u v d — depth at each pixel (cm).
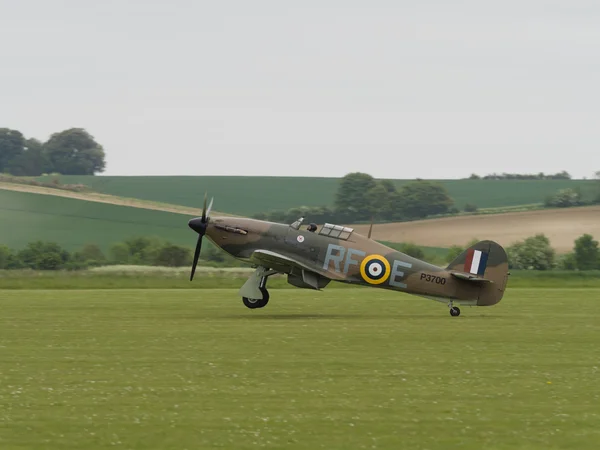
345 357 6372
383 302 11975
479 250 9850
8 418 4388
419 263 9869
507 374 5688
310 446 3897
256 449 3850
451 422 4338
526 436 4081
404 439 4019
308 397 4897
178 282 16712
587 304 11856
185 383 5300
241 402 4762
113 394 4966
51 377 5500
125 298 12506
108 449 3850
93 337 7538
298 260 10031
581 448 3881
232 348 6831
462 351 6750
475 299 9838
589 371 5825
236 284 16388
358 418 4409
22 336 7619
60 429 4175
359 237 9981
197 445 3909
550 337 7706
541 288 16800
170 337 7544
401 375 5616
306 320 9144
